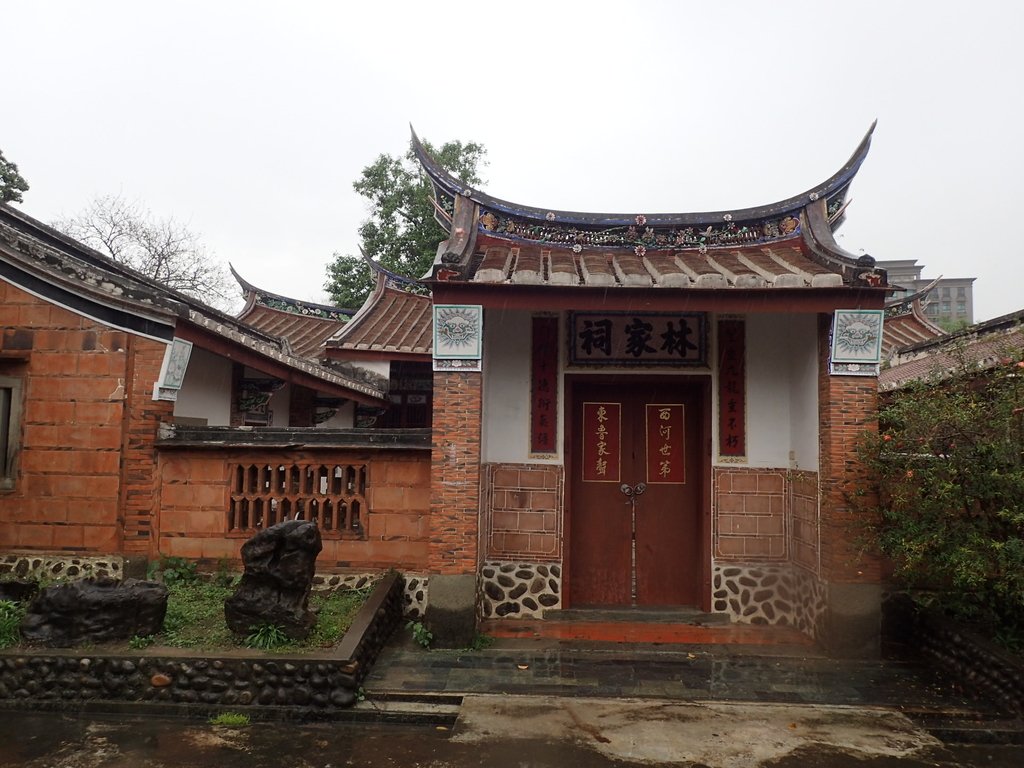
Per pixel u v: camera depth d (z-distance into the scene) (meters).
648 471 7.60
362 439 6.74
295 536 5.38
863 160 7.07
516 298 6.11
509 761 4.29
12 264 6.74
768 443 7.30
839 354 6.14
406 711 4.91
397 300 14.48
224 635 5.36
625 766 4.24
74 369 6.71
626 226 7.50
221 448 6.76
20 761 4.24
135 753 4.37
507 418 7.38
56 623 5.22
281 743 4.55
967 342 6.58
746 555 7.21
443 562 6.13
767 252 7.34
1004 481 4.96
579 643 6.38
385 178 21.41
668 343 7.41
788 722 4.84
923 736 4.67
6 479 6.67
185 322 7.12
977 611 5.89
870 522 5.88
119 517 6.66
